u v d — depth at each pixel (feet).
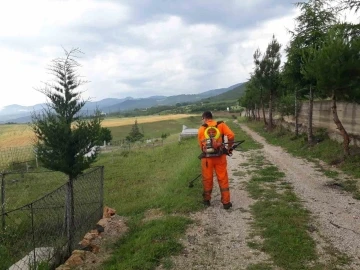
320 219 19.74
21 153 81.41
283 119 84.84
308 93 52.85
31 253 16.63
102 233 19.74
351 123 42.52
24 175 60.90
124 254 16.63
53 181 55.21
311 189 26.84
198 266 14.78
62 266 15.46
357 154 36.14
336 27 37.32
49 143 19.61
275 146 57.06
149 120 388.37
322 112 54.54
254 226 19.01
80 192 23.35
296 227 18.38
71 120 20.17
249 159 43.57
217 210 22.40
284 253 15.38
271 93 86.53
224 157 22.93
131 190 41.37
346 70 33.86
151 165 63.62
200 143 23.43
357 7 35.40
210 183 23.31
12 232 19.57
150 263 15.11
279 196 24.88
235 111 393.50
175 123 350.02
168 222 19.93
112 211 24.25
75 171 19.88
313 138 50.62
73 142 19.84
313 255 15.12
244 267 14.42
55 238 18.85
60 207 22.27
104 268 15.30
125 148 118.73
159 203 26.04
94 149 21.34
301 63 47.55
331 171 32.89
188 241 17.39
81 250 16.96
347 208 21.75
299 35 49.34
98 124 20.71
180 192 28.02
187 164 44.78
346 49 33.76
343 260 14.60
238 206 23.03
